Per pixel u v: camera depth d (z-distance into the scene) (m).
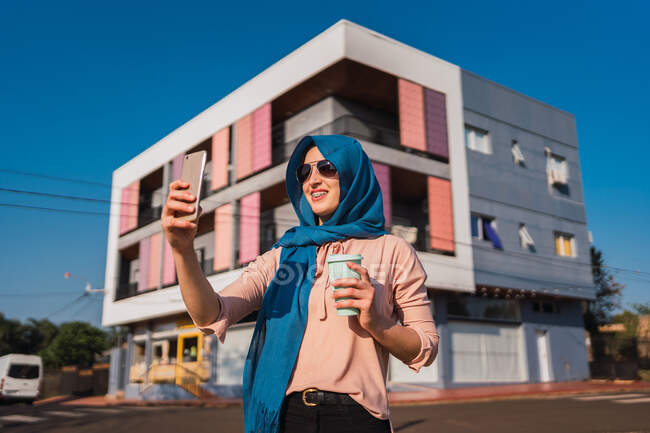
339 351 1.54
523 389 17.12
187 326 22.00
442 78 19.17
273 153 19.80
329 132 17.84
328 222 1.81
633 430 7.95
